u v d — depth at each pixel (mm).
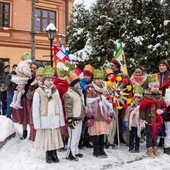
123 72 8227
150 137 7156
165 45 11719
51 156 6355
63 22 25734
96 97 6844
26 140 7668
